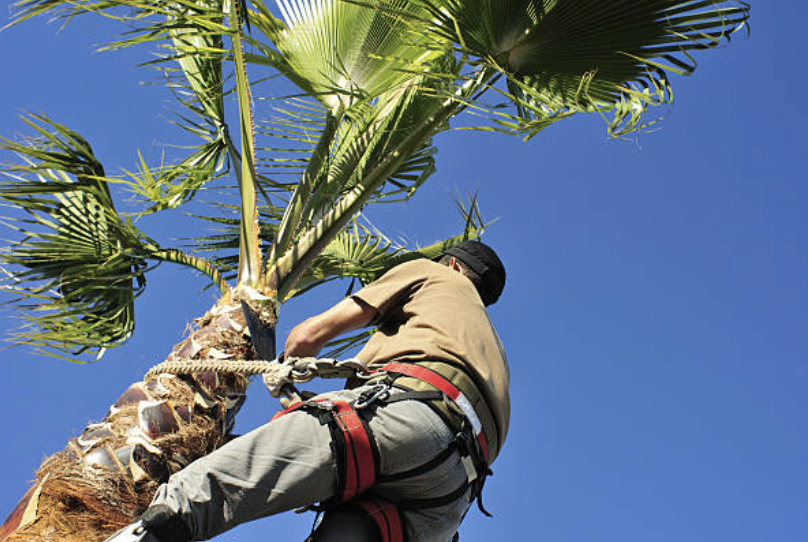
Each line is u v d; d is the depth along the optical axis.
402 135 4.72
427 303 2.52
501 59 4.17
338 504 2.20
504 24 4.02
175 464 2.74
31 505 2.46
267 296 3.83
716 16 3.86
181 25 3.89
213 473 1.98
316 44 4.59
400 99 4.76
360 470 2.07
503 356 2.60
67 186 4.80
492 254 2.89
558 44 4.10
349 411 2.12
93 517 2.52
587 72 4.17
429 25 4.38
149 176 4.85
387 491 2.21
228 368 2.47
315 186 4.81
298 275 4.51
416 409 2.19
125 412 2.77
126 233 4.86
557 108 3.95
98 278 4.65
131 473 2.60
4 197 4.73
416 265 2.62
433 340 2.40
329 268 5.67
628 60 4.09
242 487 1.98
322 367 2.33
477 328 2.48
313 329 2.54
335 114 4.78
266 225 5.21
